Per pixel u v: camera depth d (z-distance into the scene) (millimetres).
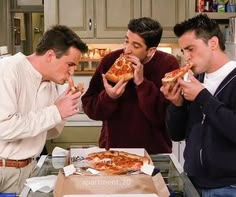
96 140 3930
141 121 2305
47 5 3846
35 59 1966
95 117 2324
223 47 1717
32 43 4762
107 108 2252
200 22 1677
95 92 2410
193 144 1722
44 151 3342
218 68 1701
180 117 1878
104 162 1618
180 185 1615
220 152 1641
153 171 1473
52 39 1911
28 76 1939
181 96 1798
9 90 1824
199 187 1721
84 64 4113
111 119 2326
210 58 1686
